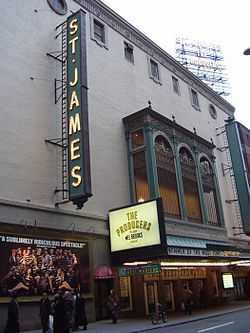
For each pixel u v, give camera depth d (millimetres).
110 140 26172
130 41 31609
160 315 20578
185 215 27750
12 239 18281
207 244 26953
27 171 19891
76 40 22125
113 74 28375
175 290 28219
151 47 34094
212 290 32812
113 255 22984
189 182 30250
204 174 32750
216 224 32219
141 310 24109
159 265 21422
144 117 26953
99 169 24578
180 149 30344
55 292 19391
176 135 29797
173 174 28156
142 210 22203
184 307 26203
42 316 15648
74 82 21453
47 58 22875
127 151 27219
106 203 24312
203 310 27547
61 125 22250
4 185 18688
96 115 25625
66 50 22891
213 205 32812
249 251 34594
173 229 25969
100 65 27344
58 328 11141
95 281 22328
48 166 20969
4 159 19031
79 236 21734
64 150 21859
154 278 25984
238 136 39344
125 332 16703
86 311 21016
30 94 21266
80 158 20031
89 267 21875
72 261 20906
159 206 21500
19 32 21812
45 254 19578
